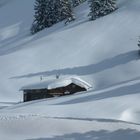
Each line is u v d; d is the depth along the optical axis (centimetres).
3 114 3416
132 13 9100
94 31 9069
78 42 8931
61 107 3691
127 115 3195
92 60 8119
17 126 2791
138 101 3478
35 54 9069
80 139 2445
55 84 5888
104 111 3362
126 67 7356
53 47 9094
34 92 6025
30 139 2492
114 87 4453
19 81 8150
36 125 2786
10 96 7650
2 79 8425
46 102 4462
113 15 9362
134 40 8156
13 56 9312
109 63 7725
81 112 3412
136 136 2502
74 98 4350
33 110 3694
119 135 2523
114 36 8569
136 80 4538
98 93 4312
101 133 2567
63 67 8231
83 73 7750
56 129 2681
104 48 8331
